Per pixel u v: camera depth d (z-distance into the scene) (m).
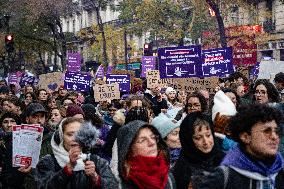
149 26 44.78
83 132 4.75
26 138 6.49
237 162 3.75
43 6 51.38
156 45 48.69
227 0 37.25
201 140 4.79
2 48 51.62
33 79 29.78
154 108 13.24
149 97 14.54
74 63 25.89
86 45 71.88
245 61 21.11
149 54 35.50
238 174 3.75
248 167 3.72
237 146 3.87
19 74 32.72
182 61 13.55
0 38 51.72
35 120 8.34
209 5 33.84
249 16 42.56
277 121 3.78
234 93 8.70
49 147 6.70
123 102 11.84
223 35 32.91
